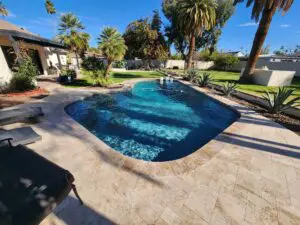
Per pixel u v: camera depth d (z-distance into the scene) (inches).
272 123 212.1
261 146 151.0
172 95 442.9
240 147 148.3
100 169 111.8
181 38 1238.9
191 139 208.8
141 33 1068.5
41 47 561.9
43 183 71.2
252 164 123.0
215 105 346.0
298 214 82.5
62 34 633.0
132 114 286.5
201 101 390.3
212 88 454.6
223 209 84.2
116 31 422.6
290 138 168.6
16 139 131.0
